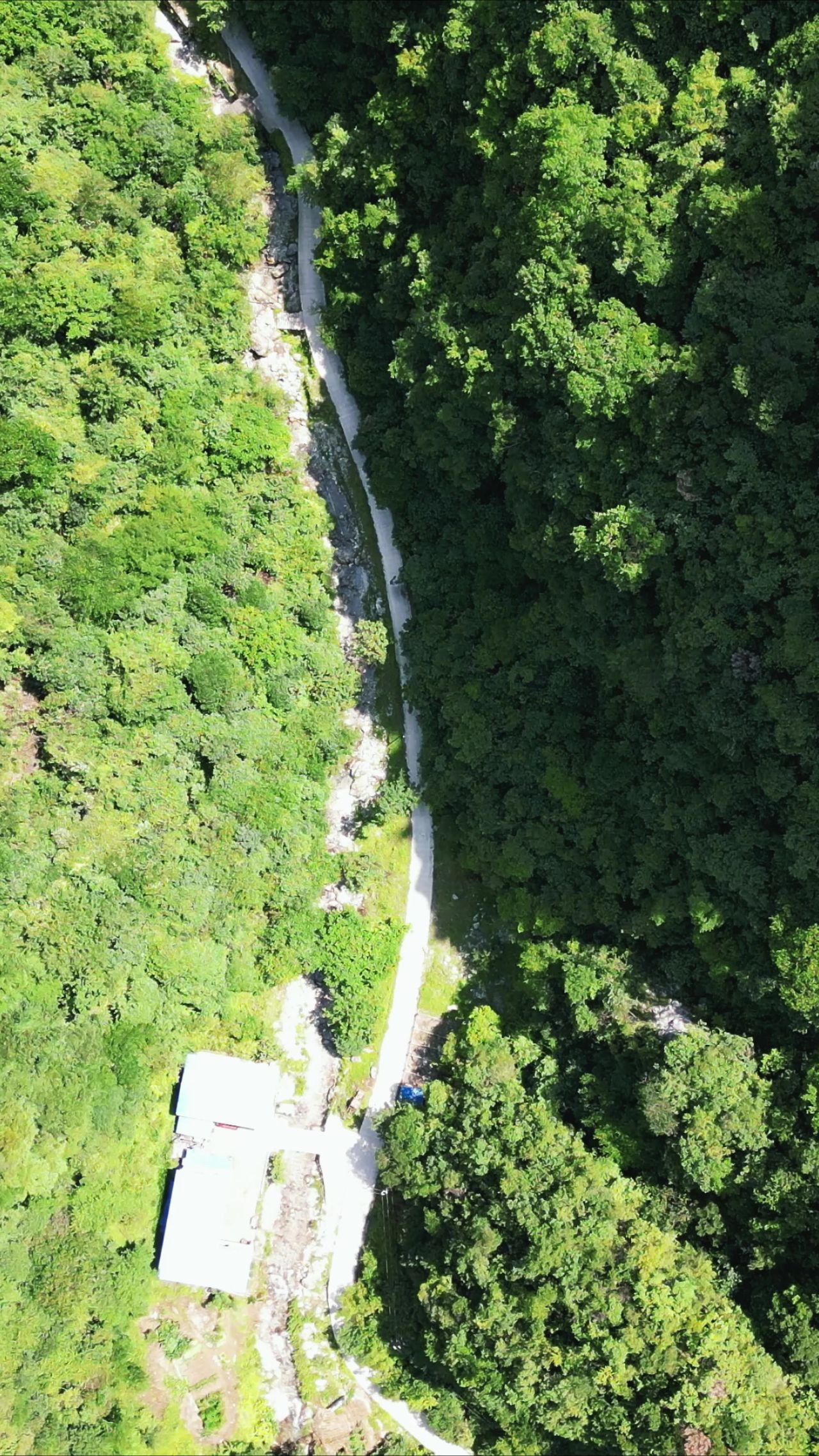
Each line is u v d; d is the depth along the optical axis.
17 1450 37.59
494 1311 36.31
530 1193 37.06
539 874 41.44
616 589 36.06
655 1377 34.34
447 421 38.19
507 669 41.31
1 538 39.25
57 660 40.28
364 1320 42.38
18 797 40.62
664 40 32.19
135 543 41.12
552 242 33.38
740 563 31.81
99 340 40.28
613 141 32.91
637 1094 36.94
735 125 31.03
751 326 30.78
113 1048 41.16
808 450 30.56
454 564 42.78
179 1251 41.38
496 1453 39.56
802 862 32.66
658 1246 35.19
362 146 39.69
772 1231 34.50
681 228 31.97
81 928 40.81
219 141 42.78
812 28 29.33
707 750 35.50
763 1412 32.91
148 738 42.28
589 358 32.91
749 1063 35.03
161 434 41.94
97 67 40.44
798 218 30.28
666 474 33.41
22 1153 38.09
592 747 39.97
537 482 36.69
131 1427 39.00
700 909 35.78
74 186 39.22
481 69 35.09
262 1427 41.91
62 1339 38.56
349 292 42.78
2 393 38.75
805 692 31.34
